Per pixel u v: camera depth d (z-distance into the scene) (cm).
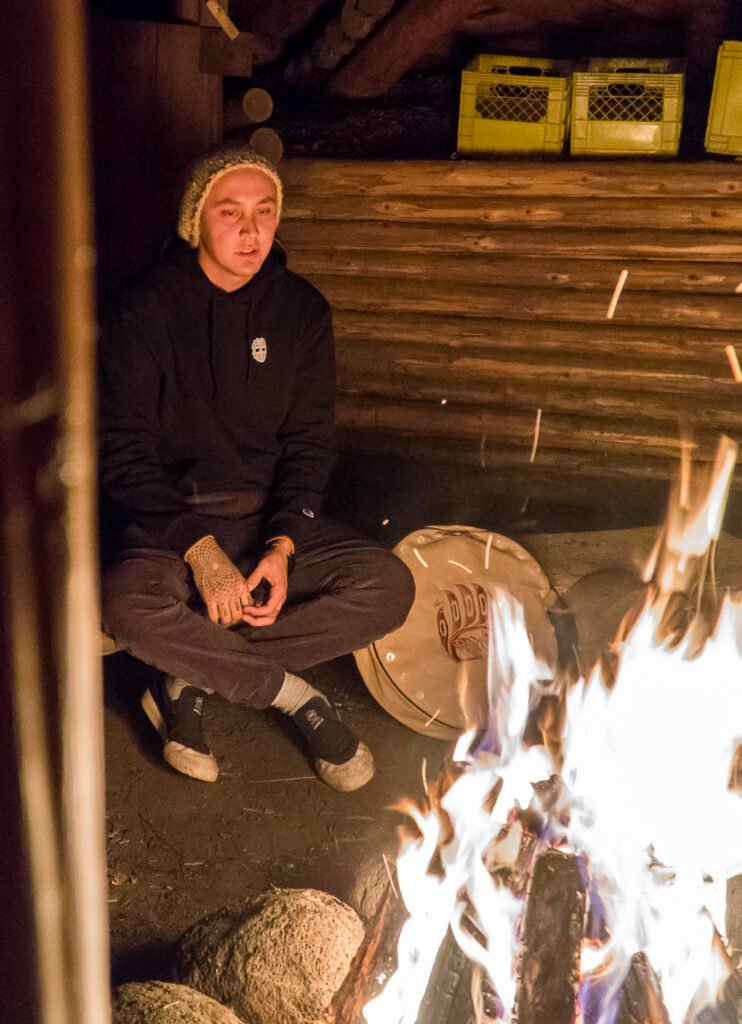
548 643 303
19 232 56
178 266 267
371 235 461
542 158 441
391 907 188
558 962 151
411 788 271
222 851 244
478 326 462
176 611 258
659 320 443
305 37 496
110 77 393
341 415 489
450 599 303
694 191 422
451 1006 157
